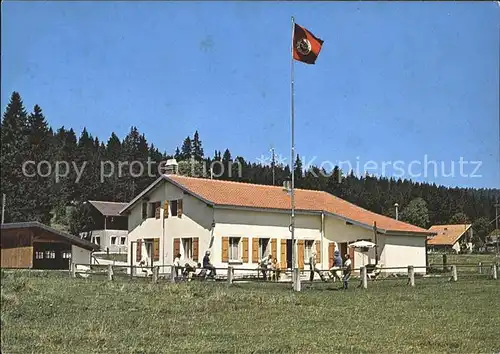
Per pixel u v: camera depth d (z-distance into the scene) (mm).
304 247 37125
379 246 36375
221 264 33281
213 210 33406
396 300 20750
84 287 22484
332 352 12547
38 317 16453
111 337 14062
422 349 12898
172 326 15469
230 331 14844
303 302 19844
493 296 21906
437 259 52531
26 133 40562
